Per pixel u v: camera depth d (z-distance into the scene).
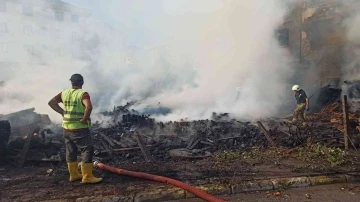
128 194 4.15
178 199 4.18
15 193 4.23
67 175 5.05
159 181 4.61
